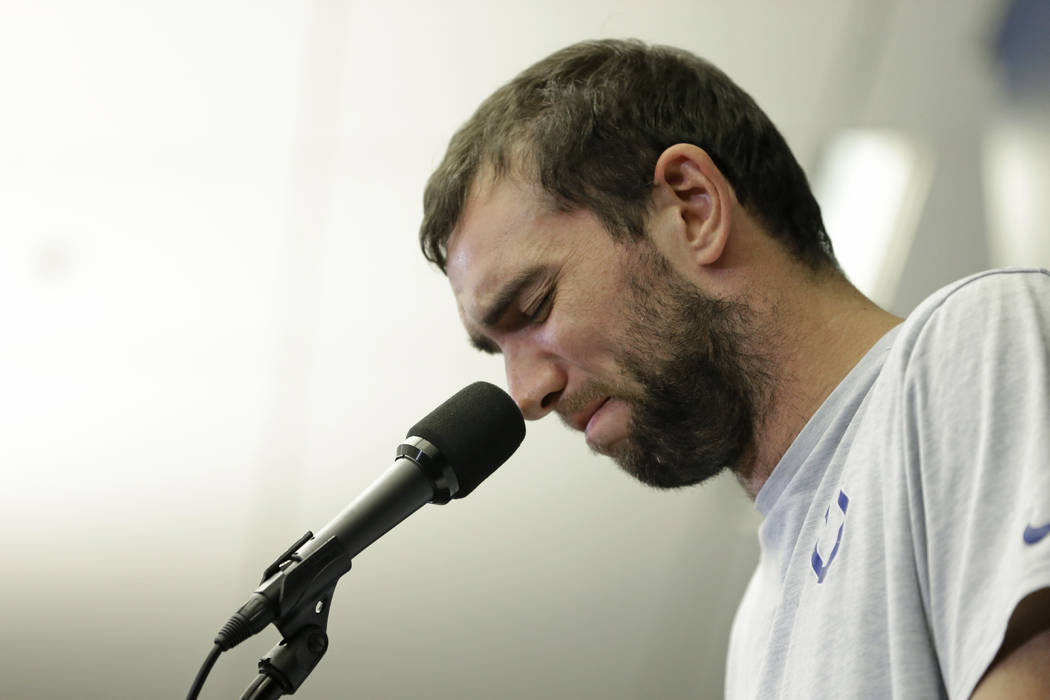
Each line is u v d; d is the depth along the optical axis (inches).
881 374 74.9
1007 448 60.2
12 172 228.2
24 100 222.1
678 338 91.0
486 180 99.7
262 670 79.0
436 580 263.0
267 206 233.5
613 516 254.8
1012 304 67.3
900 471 67.8
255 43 219.1
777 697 77.4
